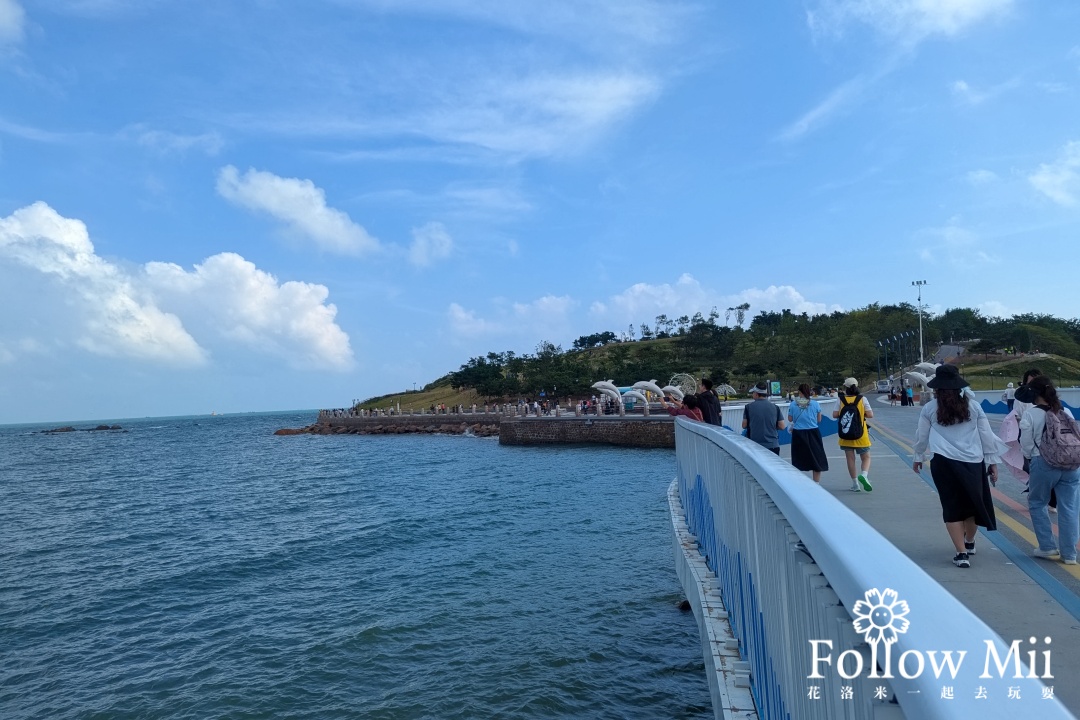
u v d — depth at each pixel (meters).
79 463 59.84
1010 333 110.06
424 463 42.47
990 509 5.55
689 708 7.76
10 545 20.53
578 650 9.41
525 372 106.38
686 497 8.49
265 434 112.38
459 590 12.49
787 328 118.50
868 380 99.06
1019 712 0.90
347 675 9.03
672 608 10.88
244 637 10.77
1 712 8.59
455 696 8.23
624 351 124.00
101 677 9.55
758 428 9.58
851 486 9.87
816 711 2.24
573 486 26.38
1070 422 5.62
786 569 2.78
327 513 23.70
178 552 18.22
